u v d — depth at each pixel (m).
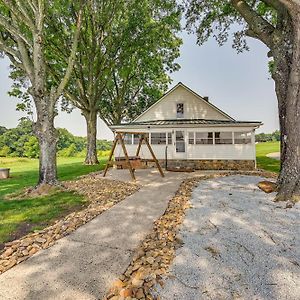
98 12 13.92
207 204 5.37
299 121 5.44
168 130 14.56
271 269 2.66
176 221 4.31
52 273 2.62
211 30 11.81
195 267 2.73
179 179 9.39
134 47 15.38
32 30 7.35
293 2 5.21
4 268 2.75
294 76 5.49
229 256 2.97
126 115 24.61
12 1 7.23
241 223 4.12
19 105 16.30
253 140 13.66
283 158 6.03
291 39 5.98
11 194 7.34
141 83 21.92
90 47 15.21
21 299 2.18
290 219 4.23
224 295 2.23
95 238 3.60
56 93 7.89
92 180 9.50
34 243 3.44
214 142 14.16
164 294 2.25
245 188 6.92
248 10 7.09
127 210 5.07
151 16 14.16
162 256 2.99
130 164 9.63
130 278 2.53
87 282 2.45
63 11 12.66
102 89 17.34
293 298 2.18
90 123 17.73
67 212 5.14
